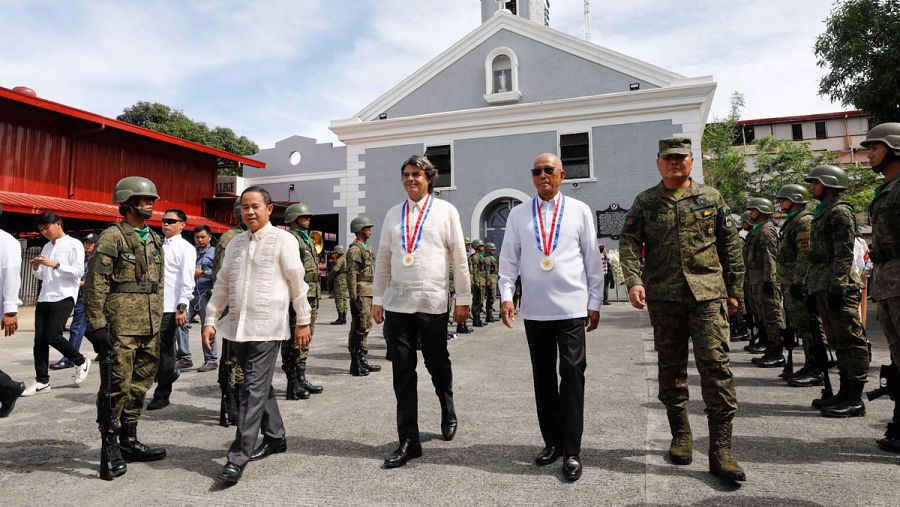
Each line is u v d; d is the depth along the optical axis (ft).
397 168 61.77
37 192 44.45
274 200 67.56
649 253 10.87
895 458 10.70
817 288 14.34
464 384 18.21
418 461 11.03
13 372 21.99
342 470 10.63
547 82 58.23
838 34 38.86
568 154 56.54
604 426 13.02
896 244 11.03
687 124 52.90
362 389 18.15
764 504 8.64
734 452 11.14
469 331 34.19
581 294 10.62
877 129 11.50
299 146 66.95
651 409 14.48
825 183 13.92
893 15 36.58
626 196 54.29
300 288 11.55
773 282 20.24
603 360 21.79
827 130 123.75
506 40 59.82
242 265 11.27
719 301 10.23
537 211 11.27
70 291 18.94
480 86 60.29
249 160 62.80
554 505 8.75
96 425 14.42
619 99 54.60
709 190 10.69
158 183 54.70
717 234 10.55
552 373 10.91
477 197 58.90
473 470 10.45
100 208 44.55
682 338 10.73
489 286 39.75
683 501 8.80
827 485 9.39
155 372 12.00
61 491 9.91
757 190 96.37
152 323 11.64
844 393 13.96
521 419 13.96
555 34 57.88
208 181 60.49
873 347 24.38
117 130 49.14
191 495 9.60
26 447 12.57
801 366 20.36
